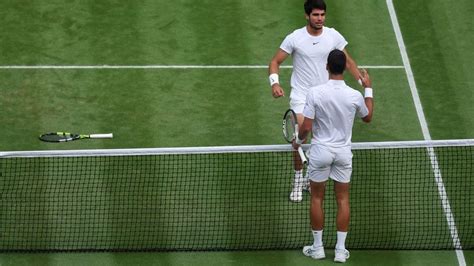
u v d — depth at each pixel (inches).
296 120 1731.1
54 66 2187.5
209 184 1899.6
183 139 2018.9
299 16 2327.8
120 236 1792.6
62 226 1808.6
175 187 1891.0
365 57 2234.3
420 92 2153.1
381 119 2084.2
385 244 1785.2
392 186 1902.1
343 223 1721.2
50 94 2119.8
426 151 1979.6
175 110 2090.3
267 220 1834.4
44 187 1883.6
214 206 1856.5
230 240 1790.1
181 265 1733.5
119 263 1733.5
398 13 2340.1
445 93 2151.8
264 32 2285.9
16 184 1888.5
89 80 2156.7
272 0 2347.4
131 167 1934.1
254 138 2027.6
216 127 2052.2
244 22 2306.8
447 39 2281.0
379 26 2309.3
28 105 2091.5
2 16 2295.8
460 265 1747.0
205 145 2006.6
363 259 1752.0
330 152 1689.2
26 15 2301.9
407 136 2044.8
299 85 1840.6
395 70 2207.2
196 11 2329.0
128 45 2240.4
